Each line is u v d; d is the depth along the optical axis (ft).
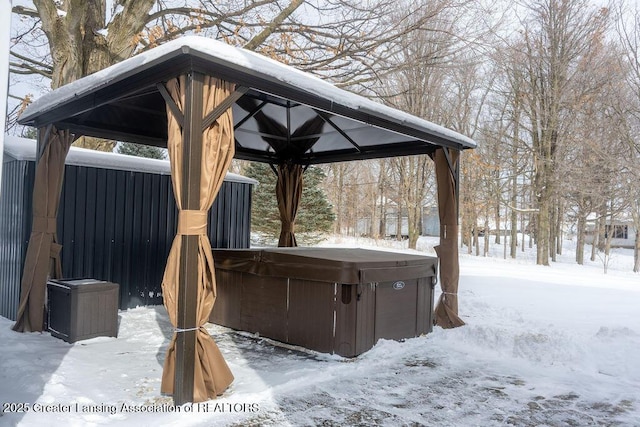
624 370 14.79
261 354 15.58
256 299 17.97
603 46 58.23
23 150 19.43
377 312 16.35
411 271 17.62
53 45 30.04
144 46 37.27
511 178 69.51
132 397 11.32
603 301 26.81
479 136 74.90
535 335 17.44
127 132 20.25
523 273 40.86
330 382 13.21
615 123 56.49
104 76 12.89
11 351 14.82
